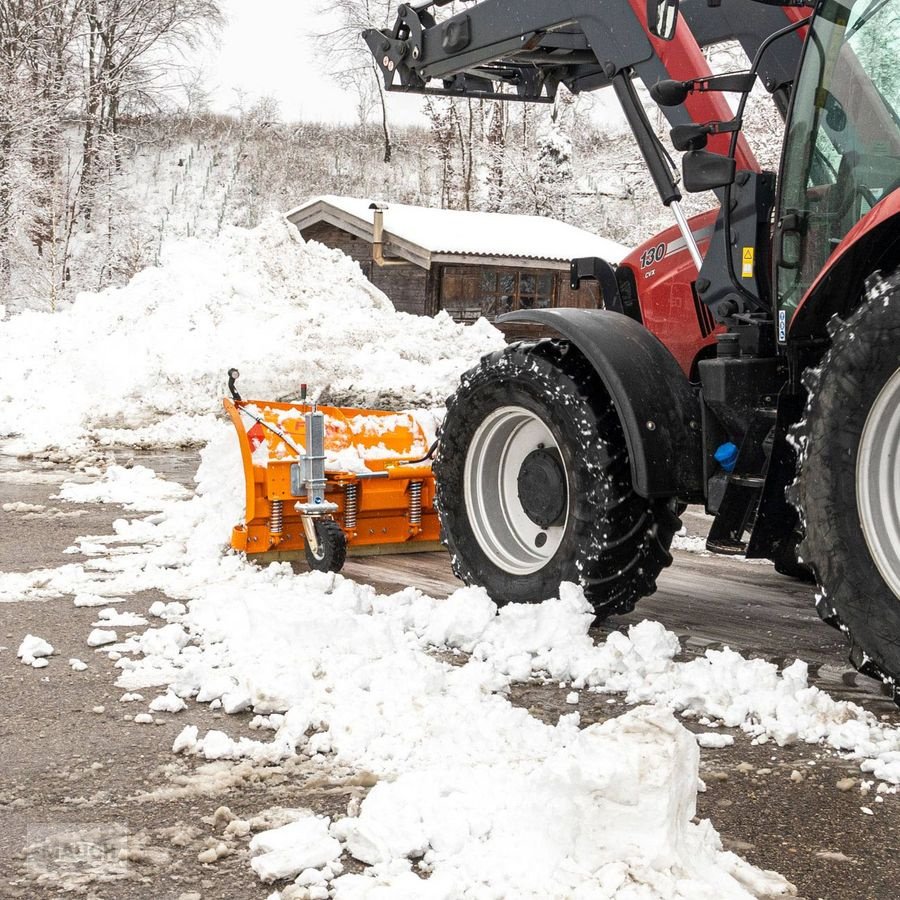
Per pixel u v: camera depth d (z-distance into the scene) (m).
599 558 4.43
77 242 36.12
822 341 4.00
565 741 3.26
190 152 44.00
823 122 4.03
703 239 5.04
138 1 38.84
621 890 2.31
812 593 5.60
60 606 4.87
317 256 15.20
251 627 4.20
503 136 38.31
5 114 29.64
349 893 2.37
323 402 12.78
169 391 12.23
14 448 10.34
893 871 2.60
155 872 2.54
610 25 5.07
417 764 3.12
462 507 5.06
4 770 3.12
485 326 15.16
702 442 4.45
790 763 3.26
